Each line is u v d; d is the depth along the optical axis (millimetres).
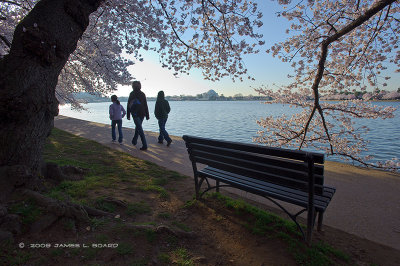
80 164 4871
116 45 7379
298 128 7621
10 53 2779
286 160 2400
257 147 2551
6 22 7473
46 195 2758
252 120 33594
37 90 2820
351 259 2299
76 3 3027
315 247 2406
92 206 2854
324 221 3148
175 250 2254
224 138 18094
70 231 2281
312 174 2234
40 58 2799
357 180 4930
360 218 3238
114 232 2369
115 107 8164
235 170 2963
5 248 1911
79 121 15477
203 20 5738
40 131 3002
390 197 3996
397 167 5590
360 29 6043
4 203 2355
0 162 2689
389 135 17188
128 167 5020
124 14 5785
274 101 7527
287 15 6215
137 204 3135
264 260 2209
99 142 8469
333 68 6711
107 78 9188
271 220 2873
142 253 2129
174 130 23109
